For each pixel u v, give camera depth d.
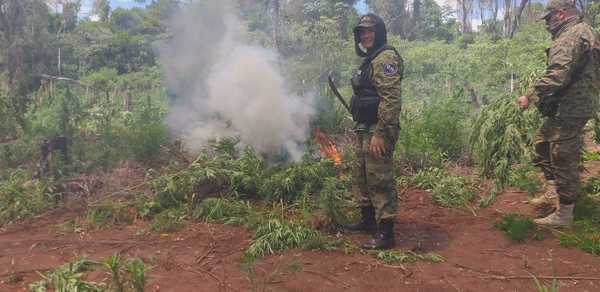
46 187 4.59
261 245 3.35
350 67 19.69
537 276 2.95
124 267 2.85
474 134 4.67
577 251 3.27
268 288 2.80
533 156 4.07
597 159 5.60
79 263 3.05
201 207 4.12
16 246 3.53
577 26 3.39
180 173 4.51
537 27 20.20
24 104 8.23
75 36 31.23
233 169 4.64
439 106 6.54
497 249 3.37
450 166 5.70
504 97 4.55
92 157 5.68
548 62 3.51
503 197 4.53
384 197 3.35
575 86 3.46
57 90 15.33
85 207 4.38
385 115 3.14
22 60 17.69
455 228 3.80
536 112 4.14
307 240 3.41
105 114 8.17
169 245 3.52
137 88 21.22
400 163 5.54
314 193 4.48
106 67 28.92
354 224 3.76
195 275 2.99
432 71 24.17
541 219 3.77
